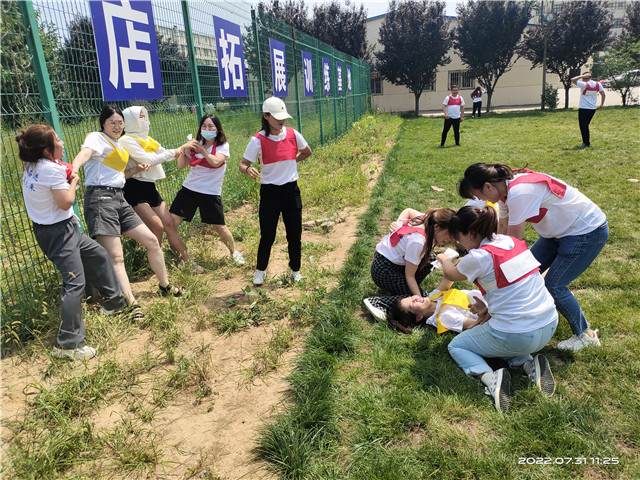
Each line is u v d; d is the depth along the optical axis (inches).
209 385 117.3
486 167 113.9
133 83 188.7
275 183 164.2
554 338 128.0
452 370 115.3
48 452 90.4
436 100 1218.0
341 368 120.2
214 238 231.5
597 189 271.4
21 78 138.3
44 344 135.0
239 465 91.4
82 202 172.1
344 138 605.9
